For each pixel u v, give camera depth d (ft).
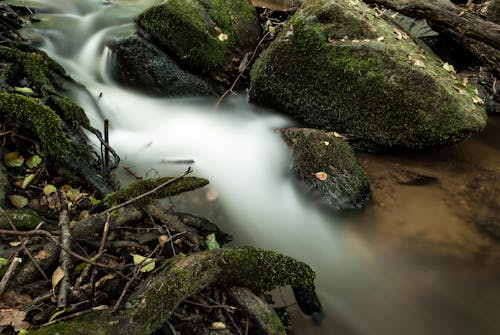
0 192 4.20
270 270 3.99
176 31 7.14
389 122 6.28
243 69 7.52
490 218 5.50
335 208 5.57
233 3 8.04
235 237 5.17
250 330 3.76
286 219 5.65
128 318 3.30
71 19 8.30
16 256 3.67
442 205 5.70
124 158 5.84
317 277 4.91
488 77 7.65
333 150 5.95
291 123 7.10
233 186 5.96
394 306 4.69
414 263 5.08
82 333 3.11
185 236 4.27
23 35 7.30
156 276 3.67
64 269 3.63
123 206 4.22
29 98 4.71
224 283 3.81
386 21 7.25
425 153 6.50
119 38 7.32
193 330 3.58
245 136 6.91
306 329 4.31
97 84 7.28
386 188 5.92
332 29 6.56
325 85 6.58
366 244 5.27
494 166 6.31
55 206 4.40
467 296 4.78
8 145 4.69
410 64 6.26
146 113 7.04
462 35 7.16
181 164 6.04
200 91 7.35
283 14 8.87
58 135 4.70
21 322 3.31
